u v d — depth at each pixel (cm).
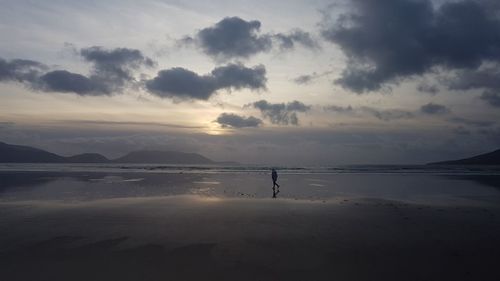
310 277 851
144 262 952
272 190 2831
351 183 3681
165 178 4316
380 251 1048
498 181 4047
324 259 980
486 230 1312
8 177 4369
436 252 1042
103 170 6938
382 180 4194
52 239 1178
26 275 858
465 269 908
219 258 984
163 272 879
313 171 7238
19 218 1525
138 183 3481
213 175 5197
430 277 854
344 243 1130
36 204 1931
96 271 884
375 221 1469
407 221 1471
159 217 1550
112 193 2522
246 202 2011
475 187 3219
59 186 3094
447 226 1377
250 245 1110
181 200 2097
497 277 855
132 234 1247
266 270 895
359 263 948
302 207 1833
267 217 1554
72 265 929
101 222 1445
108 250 1058
